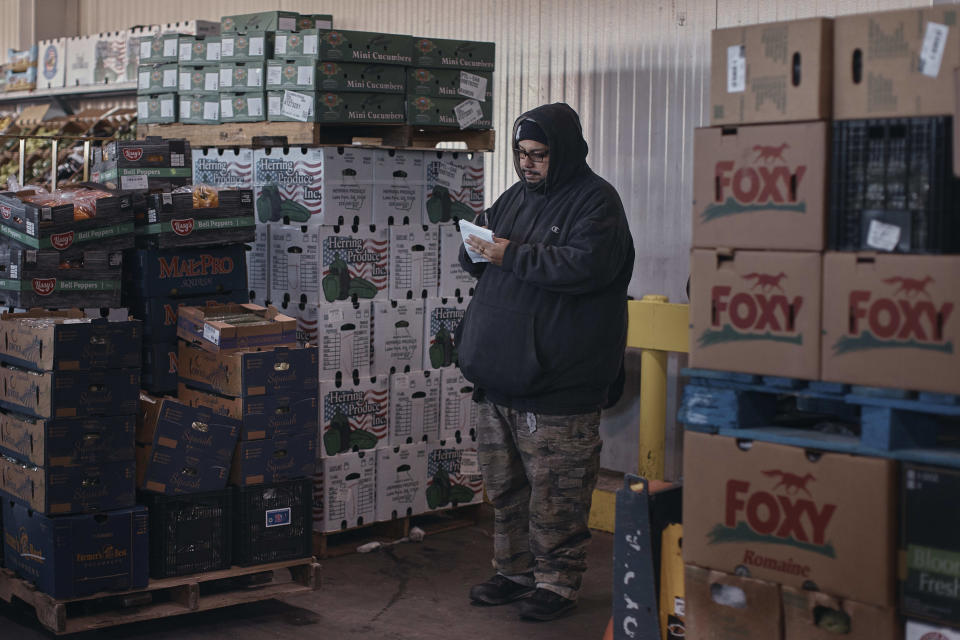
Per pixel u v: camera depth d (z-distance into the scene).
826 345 2.76
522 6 6.48
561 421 4.25
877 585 2.69
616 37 6.07
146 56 5.88
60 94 9.22
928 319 2.61
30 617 4.40
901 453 2.67
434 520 5.89
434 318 5.60
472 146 5.75
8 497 4.25
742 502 2.91
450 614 4.54
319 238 5.08
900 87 2.63
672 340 5.41
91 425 4.02
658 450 5.57
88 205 4.30
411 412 5.52
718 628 2.98
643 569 3.22
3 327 4.19
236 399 4.31
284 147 5.21
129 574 4.13
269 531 4.44
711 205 2.93
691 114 5.78
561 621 4.46
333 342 5.17
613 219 4.15
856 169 2.72
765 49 2.81
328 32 5.05
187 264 4.59
